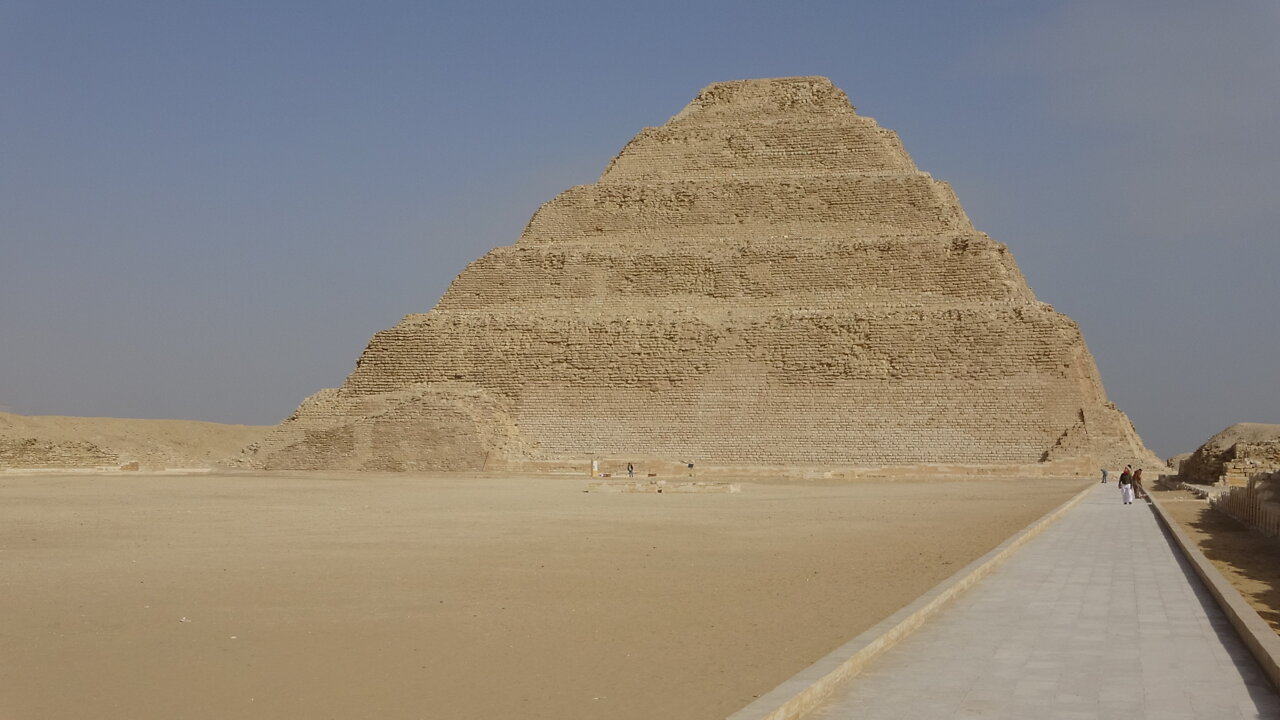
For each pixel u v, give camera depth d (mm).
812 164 147125
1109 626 24734
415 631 25844
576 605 29422
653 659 22812
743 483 99125
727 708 18953
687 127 153625
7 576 34406
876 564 37938
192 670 22016
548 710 19047
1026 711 17781
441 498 74375
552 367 131750
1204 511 68500
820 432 121750
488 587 32625
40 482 89438
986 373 121500
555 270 141375
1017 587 30969
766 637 24938
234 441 167500
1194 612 26625
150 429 159000
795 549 43031
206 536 47625
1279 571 38094
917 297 131500
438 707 19328
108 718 18750
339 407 127750
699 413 125812
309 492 80250
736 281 136375
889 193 140750
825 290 134000
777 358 127062
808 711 17797
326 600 30156
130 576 34625
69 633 25469
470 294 142875
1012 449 116875
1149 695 18750
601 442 126000
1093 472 111312
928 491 86750
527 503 69812
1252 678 19906
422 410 119875
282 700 19844
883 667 20703
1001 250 147750
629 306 136750
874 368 124250
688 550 42688
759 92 156125
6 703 19594
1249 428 163000
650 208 146000
